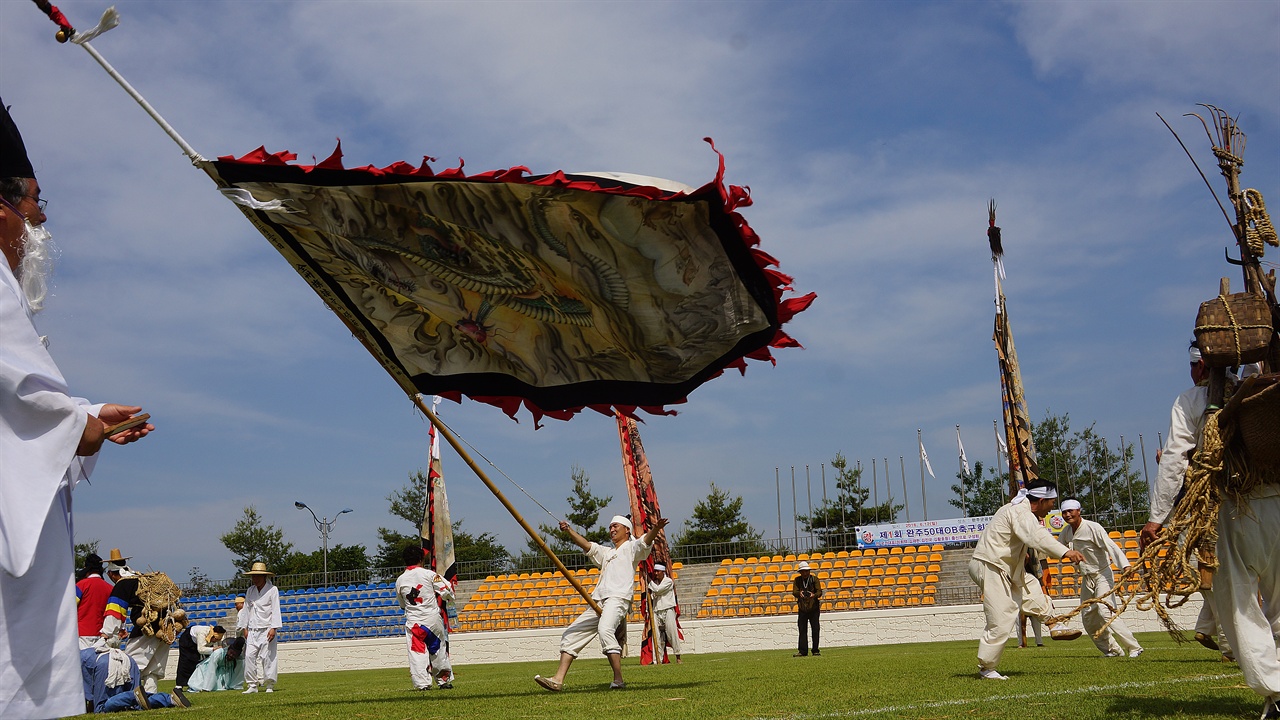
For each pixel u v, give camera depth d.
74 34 3.90
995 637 8.27
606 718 6.05
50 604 2.62
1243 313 4.93
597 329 7.91
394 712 7.43
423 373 8.35
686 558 33.91
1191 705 5.38
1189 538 4.89
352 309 8.05
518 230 7.22
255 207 6.85
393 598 33.81
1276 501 4.82
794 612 29.66
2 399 2.54
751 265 7.17
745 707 6.39
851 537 34.44
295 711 8.17
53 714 2.57
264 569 16.16
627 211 6.99
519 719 6.18
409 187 7.02
